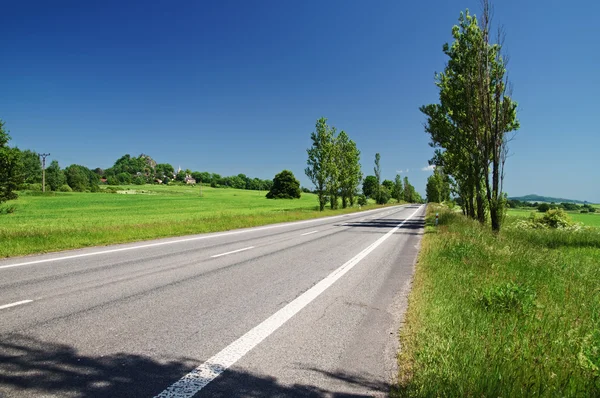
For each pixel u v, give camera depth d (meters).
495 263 8.69
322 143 44.06
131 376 3.12
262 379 3.20
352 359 3.70
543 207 61.38
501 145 16.05
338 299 5.95
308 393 2.99
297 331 4.43
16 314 4.57
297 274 7.88
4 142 32.97
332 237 16.17
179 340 3.98
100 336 3.98
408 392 2.99
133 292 5.90
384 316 5.13
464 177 22.84
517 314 5.06
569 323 4.73
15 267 7.62
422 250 11.86
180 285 6.50
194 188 158.00
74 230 13.34
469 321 4.55
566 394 3.00
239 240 14.09
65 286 6.12
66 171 125.06
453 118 21.45
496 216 16.11
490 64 16.84
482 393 2.92
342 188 55.56
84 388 2.87
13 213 42.22
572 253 12.12
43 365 3.22
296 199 107.56
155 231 14.91
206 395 2.87
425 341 3.98
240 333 4.28
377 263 9.65
